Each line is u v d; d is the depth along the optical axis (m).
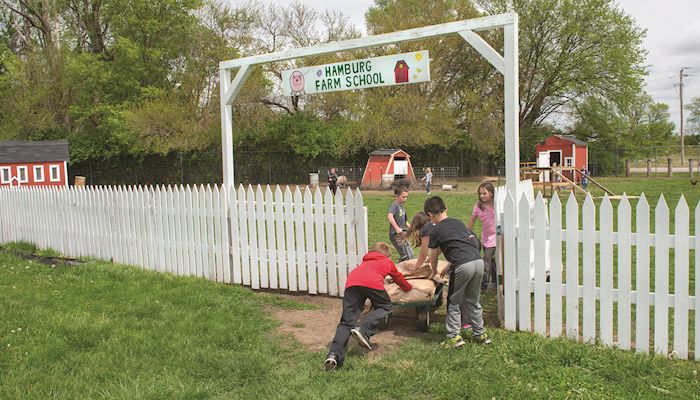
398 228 7.33
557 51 38.75
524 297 5.33
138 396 4.00
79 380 4.34
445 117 36.34
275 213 7.36
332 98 37.41
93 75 34.66
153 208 8.79
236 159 37.12
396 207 7.44
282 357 4.92
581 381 4.14
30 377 4.38
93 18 37.66
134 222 9.17
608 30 37.56
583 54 38.03
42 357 4.80
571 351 4.64
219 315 6.04
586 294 4.99
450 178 36.69
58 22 40.16
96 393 4.13
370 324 4.88
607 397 3.89
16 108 37.84
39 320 5.76
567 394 3.92
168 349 4.98
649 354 4.70
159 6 34.50
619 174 40.44
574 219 4.99
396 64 6.60
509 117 5.69
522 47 39.12
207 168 37.47
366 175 31.02
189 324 5.67
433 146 39.72
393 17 39.12
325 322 5.96
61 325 5.58
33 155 19.70
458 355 4.76
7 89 38.34
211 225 7.98
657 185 26.61
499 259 5.58
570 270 5.04
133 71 34.72
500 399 3.93
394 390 4.14
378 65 6.72
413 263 6.13
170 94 35.12
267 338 5.41
